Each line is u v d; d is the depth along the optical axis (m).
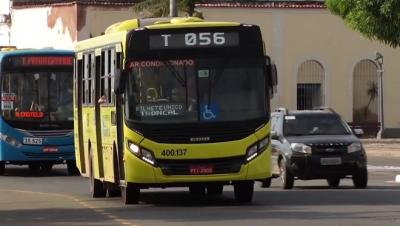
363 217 48.12
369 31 105.25
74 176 91.62
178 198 62.81
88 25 164.25
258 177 53.59
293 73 173.75
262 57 54.50
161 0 142.12
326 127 73.25
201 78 53.84
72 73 91.31
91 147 65.81
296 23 173.75
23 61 90.38
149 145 53.06
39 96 90.56
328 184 75.88
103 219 49.22
